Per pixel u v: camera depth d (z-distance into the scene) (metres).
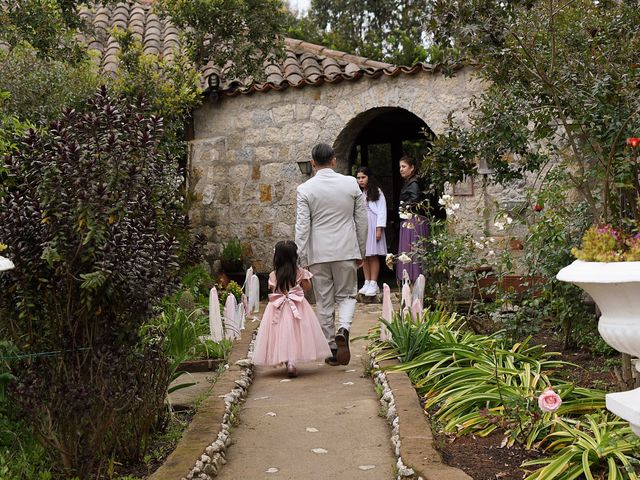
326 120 11.62
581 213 6.61
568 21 5.57
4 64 8.92
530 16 5.37
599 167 5.59
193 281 9.92
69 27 9.60
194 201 11.75
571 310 6.45
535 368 5.82
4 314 4.20
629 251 2.92
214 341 7.49
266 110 12.01
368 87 11.26
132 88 10.63
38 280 4.15
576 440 4.18
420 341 6.41
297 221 6.96
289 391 6.29
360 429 5.20
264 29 11.57
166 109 10.92
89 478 4.16
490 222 10.38
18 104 8.67
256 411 5.68
